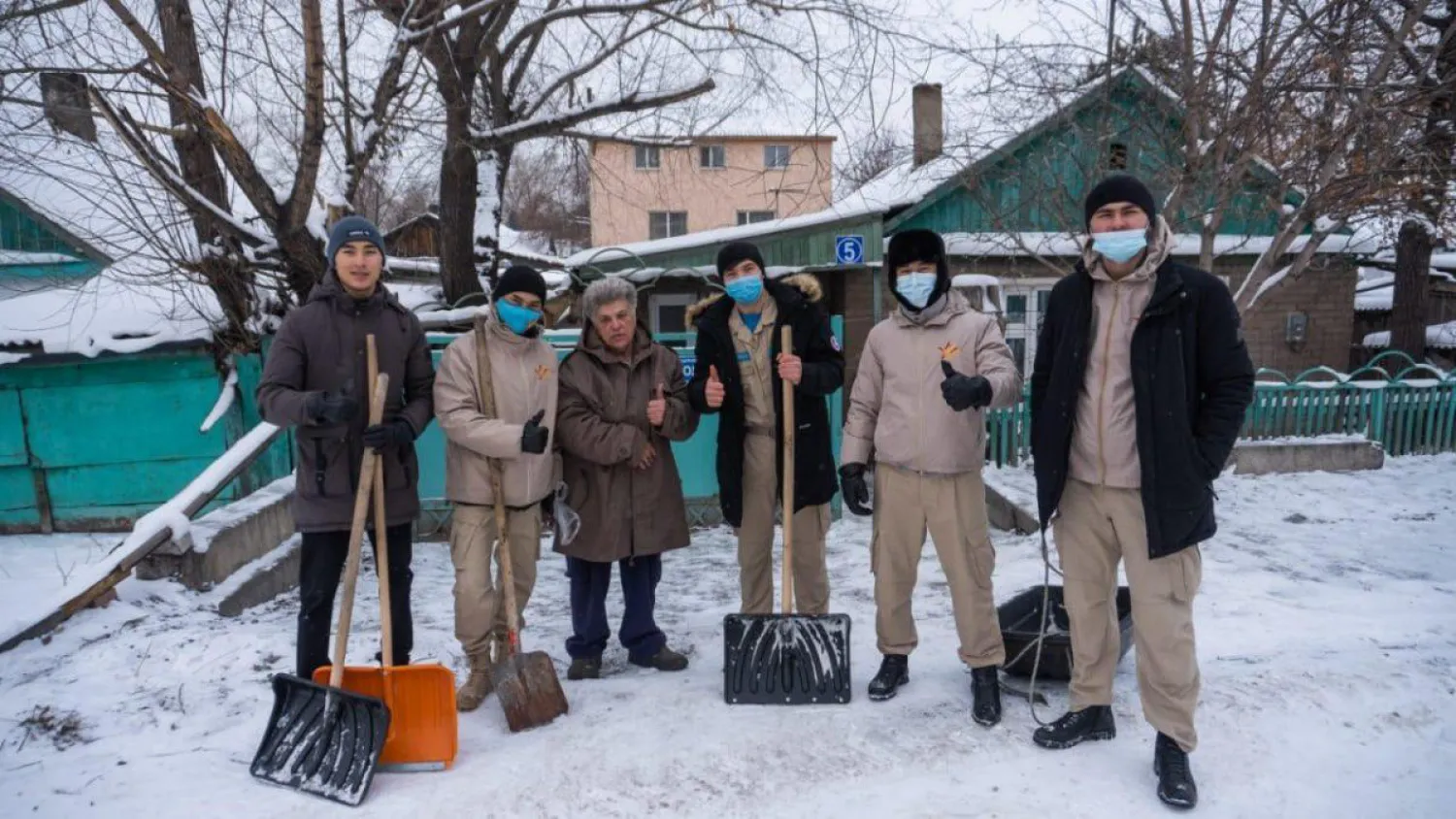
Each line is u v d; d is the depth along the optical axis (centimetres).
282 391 282
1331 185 589
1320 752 276
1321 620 399
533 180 1199
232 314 638
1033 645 325
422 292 794
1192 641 253
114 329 639
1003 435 766
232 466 492
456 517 322
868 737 285
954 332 298
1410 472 788
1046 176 802
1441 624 395
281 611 457
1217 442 246
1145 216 253
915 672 344
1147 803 248
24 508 664
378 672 274
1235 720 291
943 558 303
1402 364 1143
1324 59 560
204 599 435
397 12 647
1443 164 627
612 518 337
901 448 301
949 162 834
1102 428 261
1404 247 1132
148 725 300
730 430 340
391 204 851
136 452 661
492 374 315
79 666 344
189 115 567
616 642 401
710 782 259
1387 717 296
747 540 351
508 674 298
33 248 886
